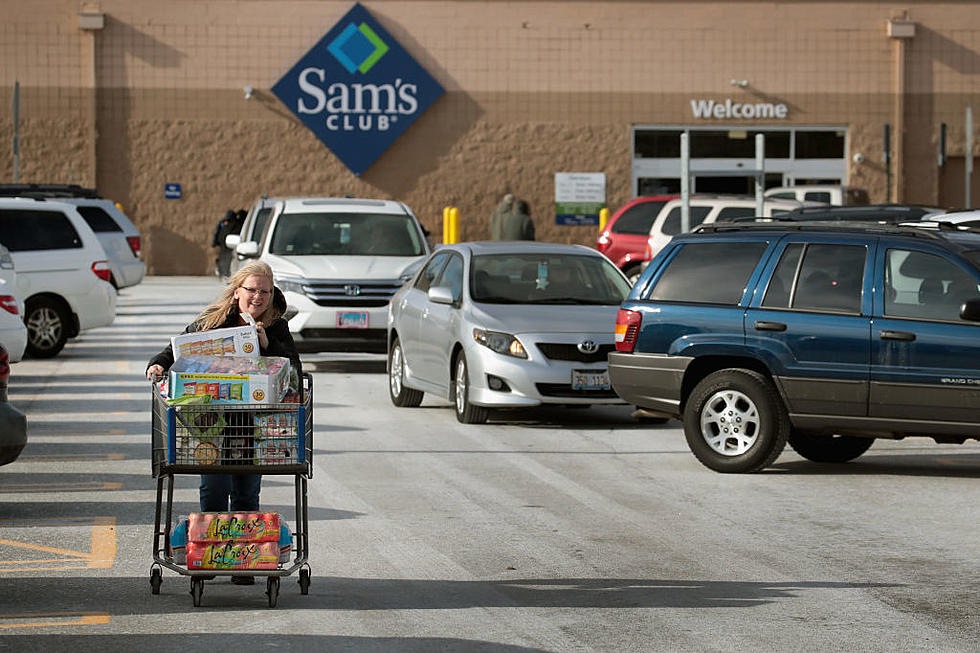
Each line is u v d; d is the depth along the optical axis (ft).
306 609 62.75
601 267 131.95
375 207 171.42
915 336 94.63
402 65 322.14
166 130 318.86
